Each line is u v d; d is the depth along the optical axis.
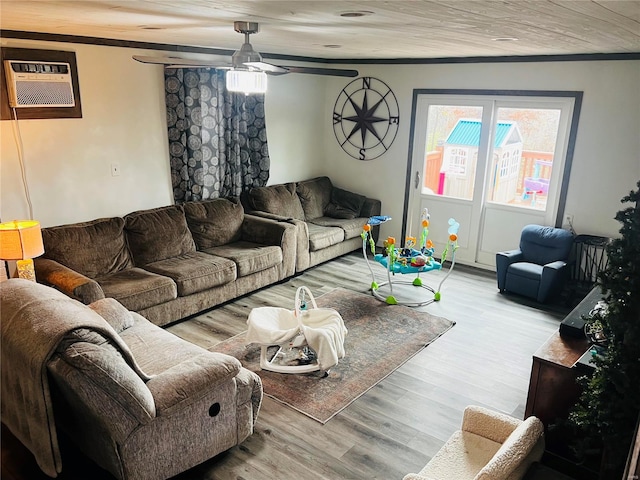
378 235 6.84
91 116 4.30
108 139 4.47
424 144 6.26
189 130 5.08
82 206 4.38
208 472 2.70
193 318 4.50
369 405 3.32
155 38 4.19
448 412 3.28
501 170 5.79
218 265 4.56
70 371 2.09
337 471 2.73
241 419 2.80
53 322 2.17
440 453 2.31
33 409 2.32
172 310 4.23
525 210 5.66
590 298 3.34
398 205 6.66
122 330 3.23
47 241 3.94
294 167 6.70
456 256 6.30
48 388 2.22
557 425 2.42
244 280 4.88
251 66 3.33
